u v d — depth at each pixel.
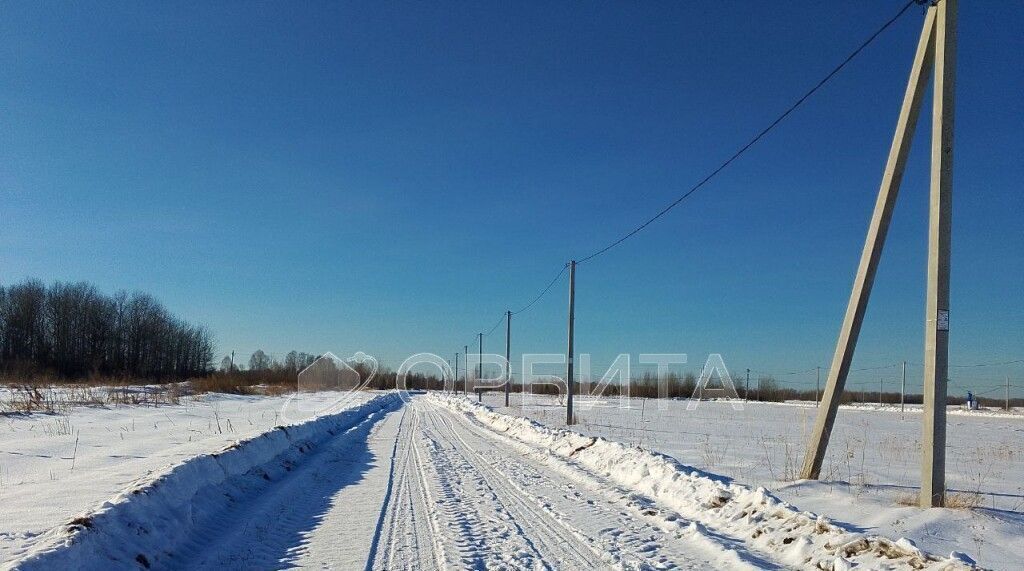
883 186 10.45
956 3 9.08
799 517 7.80
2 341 64.44
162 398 37.47
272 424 24.06
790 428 27.81
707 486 10.05
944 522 7.94
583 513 9.88
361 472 14.41
